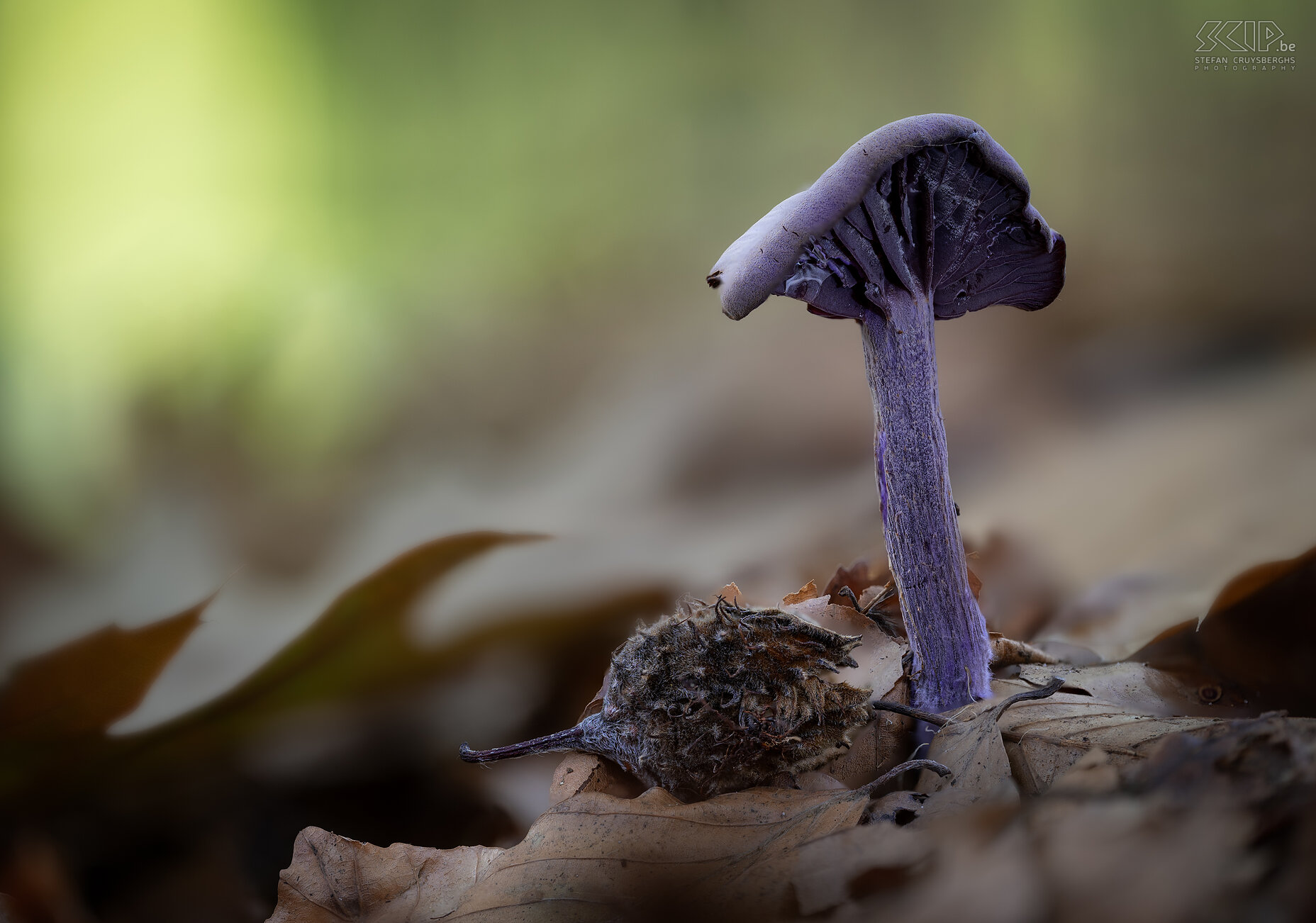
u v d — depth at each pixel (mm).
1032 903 217
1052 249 258
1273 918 212
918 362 251
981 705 245
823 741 244
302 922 239
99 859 257
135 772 262
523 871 236
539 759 265
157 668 262
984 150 245
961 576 252
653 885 233
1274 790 219
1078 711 243
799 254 242
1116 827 220
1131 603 281
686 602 250
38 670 259
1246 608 262
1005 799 232
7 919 247
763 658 243
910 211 249
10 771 259
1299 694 257
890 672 254
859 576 279
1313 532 283
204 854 257
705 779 242
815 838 232
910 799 238
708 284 246
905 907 222
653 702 244
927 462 251
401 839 259
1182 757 224
